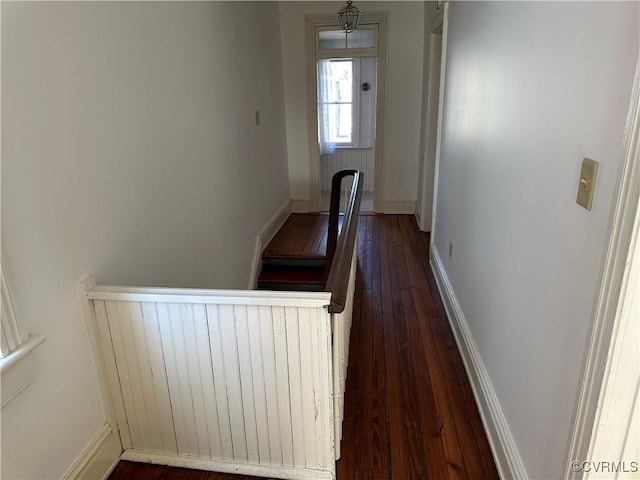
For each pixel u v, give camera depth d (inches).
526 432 58.1
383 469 67.0
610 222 36.0
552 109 50.8
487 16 82.4
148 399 64.4
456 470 66.9
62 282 55.3
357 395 83.9
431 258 149.3
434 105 169.9
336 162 274.1
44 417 53.0
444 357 96.4
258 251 148.9
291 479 64.5
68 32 55.7
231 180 122.3
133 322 60.3
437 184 143.0
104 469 63.9
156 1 78.9
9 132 46.7
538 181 55.0
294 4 186.4
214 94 108.5
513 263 64.7
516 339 62.8
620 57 36.4
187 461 66.5
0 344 46.3
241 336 58.5
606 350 37.4
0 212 45.7
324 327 56.1
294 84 197.0
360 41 196.2
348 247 69.4
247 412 62.5
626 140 33.6
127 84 69.7
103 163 63.4
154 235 78.9
